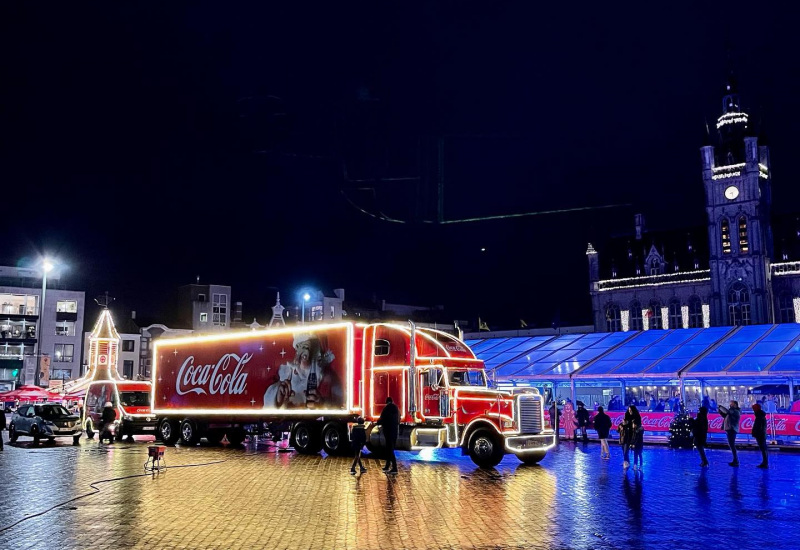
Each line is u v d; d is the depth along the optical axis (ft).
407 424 81.92
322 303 304.71
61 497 53.52
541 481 64.44
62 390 175.11
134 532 40.16
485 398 77.87
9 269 270.26
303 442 93.45
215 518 44.78
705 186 326.65
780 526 42.80
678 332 148.25
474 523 43.29
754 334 135.54
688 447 108.47
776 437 112.06
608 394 187.52
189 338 108.99
